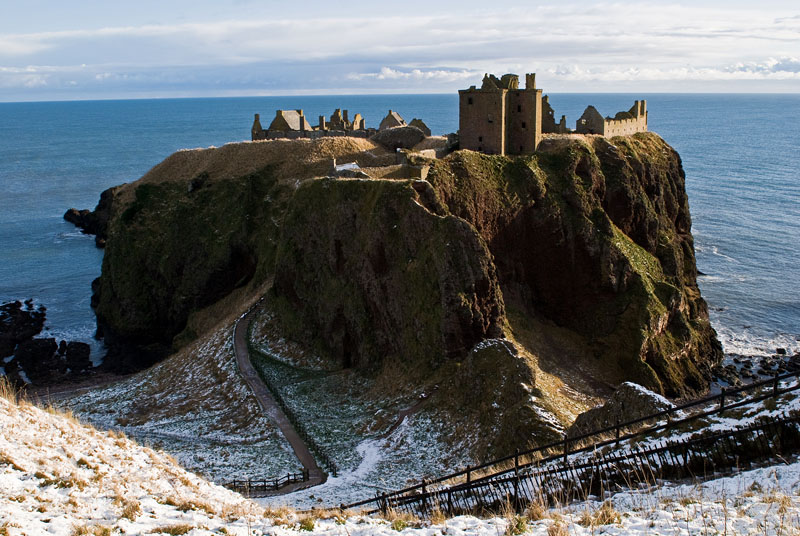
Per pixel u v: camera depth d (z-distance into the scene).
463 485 23.17
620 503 18.72
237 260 94.56
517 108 82.88
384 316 65.31
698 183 193.50
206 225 97.62
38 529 17.80
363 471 43.81
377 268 66.12
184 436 54.78
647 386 68.31
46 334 96.50
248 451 49.62
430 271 61.53
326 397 61.09
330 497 38.03
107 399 67.06
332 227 71.69
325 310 70.88
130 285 98.00
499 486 22.20
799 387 20.84
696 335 79.00
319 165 97.38
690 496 17.95
